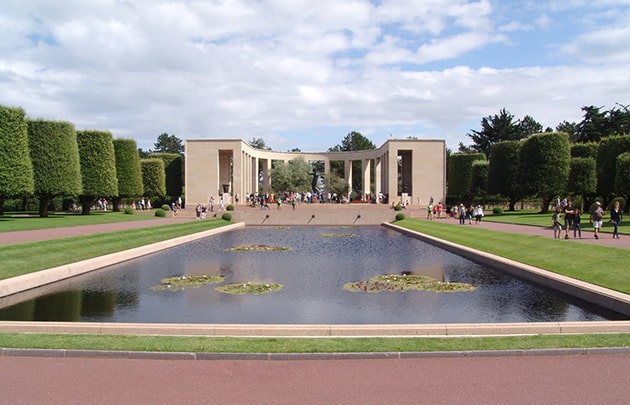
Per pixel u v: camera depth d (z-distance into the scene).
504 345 8.85
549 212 54.62
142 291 16.11
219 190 76.12
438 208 56.56
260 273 19.80
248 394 6.98
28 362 8.27
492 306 13.80
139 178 60.94
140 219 49.50
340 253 26.72
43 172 43.09
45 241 23.00
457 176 75.06
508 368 7.97
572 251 20.25
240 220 57.28
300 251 27.75
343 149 131.75
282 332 9.63
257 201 67.50
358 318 12.59
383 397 6.85
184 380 7.51
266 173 85.44
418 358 8.48
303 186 83.31
